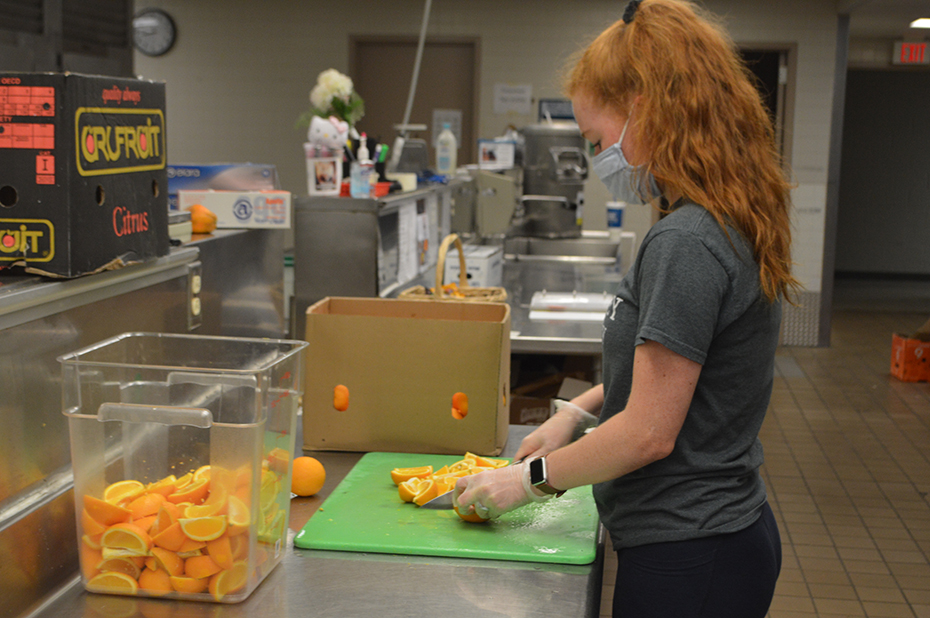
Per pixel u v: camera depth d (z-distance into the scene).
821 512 3.74
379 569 1.16
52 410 1.14
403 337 1.61
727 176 1.08
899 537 3.49
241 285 1.93
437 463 1.57
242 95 7.52
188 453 1.04
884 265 10.74
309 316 1.63
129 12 4.68
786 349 7.02
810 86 6.89
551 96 7.30
